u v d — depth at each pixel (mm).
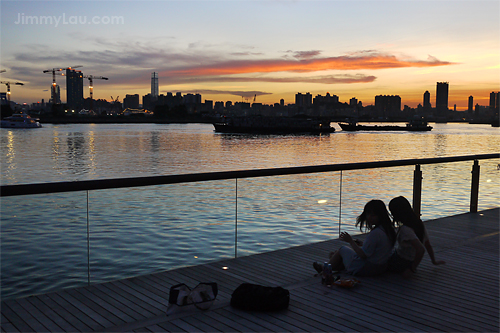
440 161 6129
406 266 3799
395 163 5539
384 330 2758
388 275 3924
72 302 3180
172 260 5887
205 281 3713
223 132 127500
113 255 5934
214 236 7113
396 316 2990
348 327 2797
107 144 67188
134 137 91375
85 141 74625
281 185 11359
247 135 112938
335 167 4855
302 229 7480
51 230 6457
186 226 7680
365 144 77500
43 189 2998
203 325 2805
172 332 2697
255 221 8125
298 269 4098
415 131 163875
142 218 8109
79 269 5332
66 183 3100
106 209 8781
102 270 5348
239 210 8945
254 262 4316
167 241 6785
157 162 40969
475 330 2777
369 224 3941
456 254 4629
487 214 6719
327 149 63688
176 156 47719
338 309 3109
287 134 122875
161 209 8719
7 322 2807
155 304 3162
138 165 38062
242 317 2945
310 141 86750
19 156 45531
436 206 9062
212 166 38125
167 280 3725
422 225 3840
